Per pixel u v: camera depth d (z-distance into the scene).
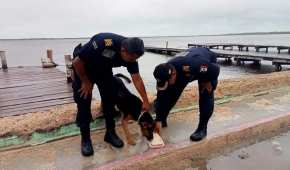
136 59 2.84
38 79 9.81
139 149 3.37
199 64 3.17
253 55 21.91
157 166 3.28
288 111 4.67
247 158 3.58
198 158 3.58
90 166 3.02
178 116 4.39
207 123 3.94
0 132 3.42
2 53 12.72
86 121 3.16
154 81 14.25
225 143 3.81
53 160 3.14
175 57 3.38
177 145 3.47
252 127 4.07
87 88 3.01
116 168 3.01
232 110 4.70
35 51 72.69
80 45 3.08
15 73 11.43
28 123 3.66
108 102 3.31
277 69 19.28
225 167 3.37
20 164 3.07
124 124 3.48
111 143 3.44
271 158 3.56
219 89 5.25
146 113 3.28
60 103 6.57
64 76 10.41
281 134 4.34
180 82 3.34
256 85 5.69
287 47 25.34
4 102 6.67
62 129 3.71
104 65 2.93
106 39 2.76
